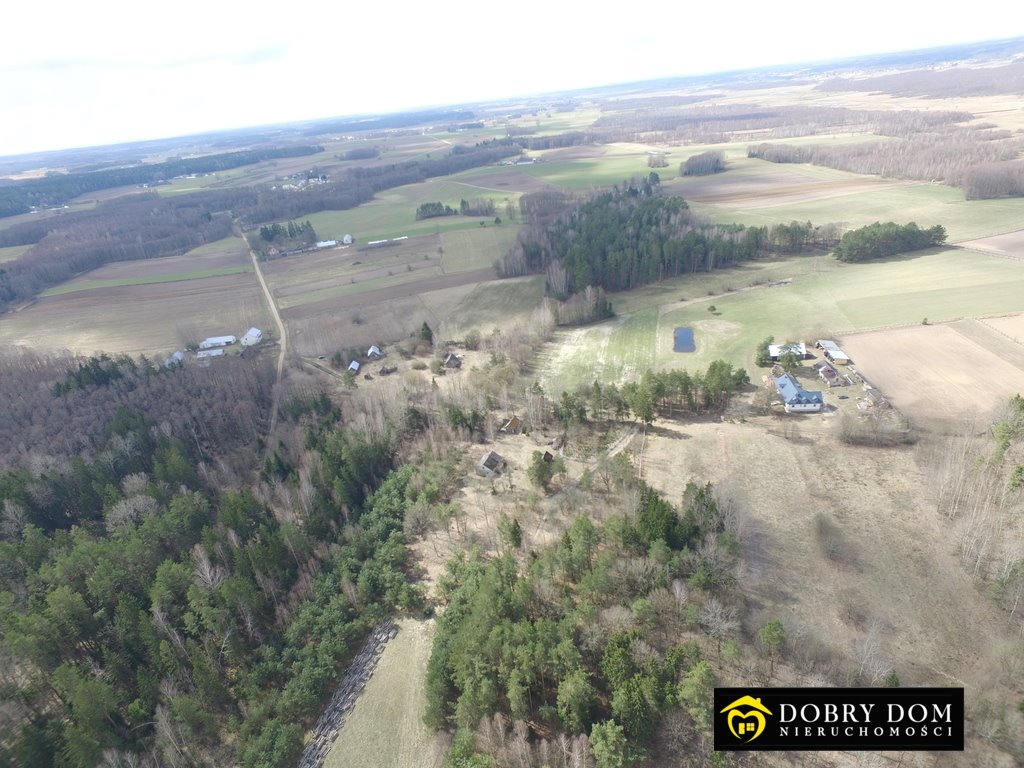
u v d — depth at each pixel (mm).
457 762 59094
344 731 69062
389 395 137375
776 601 75000
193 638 79500
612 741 57406
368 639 80812
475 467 112938
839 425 108312
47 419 133625
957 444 99500
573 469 109188
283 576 87438
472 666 66688
